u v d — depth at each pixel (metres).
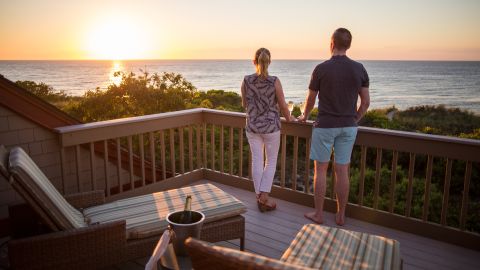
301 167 14.39
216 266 0.93
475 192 12.36
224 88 100.38
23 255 1.88
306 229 2.09
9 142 3.41
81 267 2.03
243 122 4.32
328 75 3.05
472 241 3.02
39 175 2.25
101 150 4.41
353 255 1.80
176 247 1.94
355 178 12.31
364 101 3.13
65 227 2.09
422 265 2.78
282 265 0.83
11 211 2.36
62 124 3.74
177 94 11.67
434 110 39.59
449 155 3.02
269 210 3.78
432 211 10.91
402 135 3.19
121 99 11.51
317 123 3.22
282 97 3.46
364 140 3.46
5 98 3.30
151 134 4.17
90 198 2.72
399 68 143.25
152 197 2.81
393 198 3.39
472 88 85.06
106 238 2.09
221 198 2.80
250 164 4.38
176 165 9.29
